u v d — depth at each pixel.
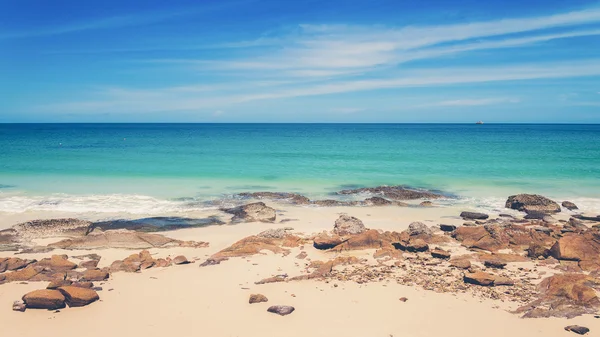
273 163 42.03
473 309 11.65
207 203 25.25
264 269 14.69
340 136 103.38
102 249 16.91
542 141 76.88
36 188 29.20
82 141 78.88
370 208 24.91
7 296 12.22
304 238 18.52
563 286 12.38
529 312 11.37
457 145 65.75
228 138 92.25
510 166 39.75
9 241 17.77
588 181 32.41
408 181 32.97
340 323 10.88
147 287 13.10
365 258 15.89
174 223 21.03
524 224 20.88
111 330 10.52
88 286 12.84
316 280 13.66
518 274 14.25
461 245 17.58
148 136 103.81
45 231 18.55
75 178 33.12
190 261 15.59
